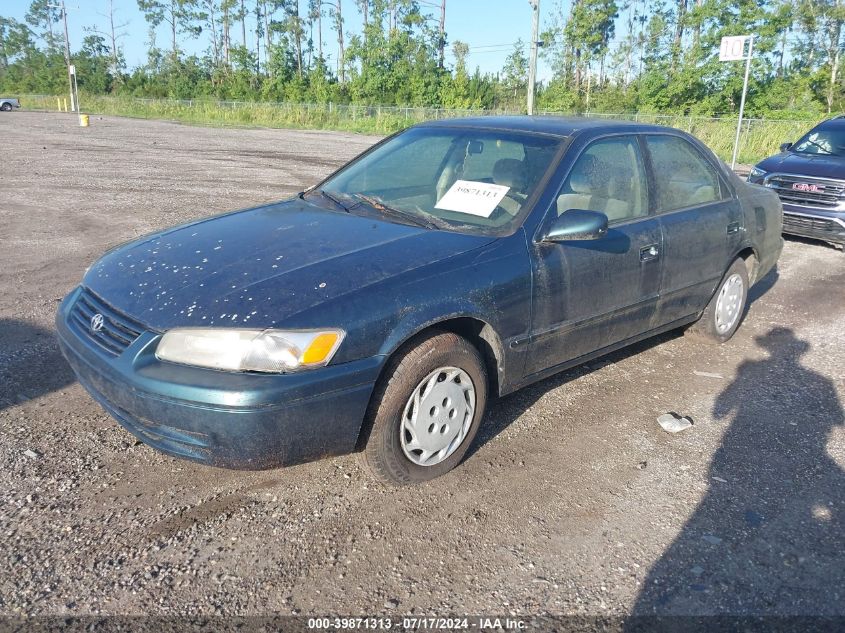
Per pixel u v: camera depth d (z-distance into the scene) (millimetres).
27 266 6652
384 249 3148
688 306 4578
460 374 3154
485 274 3166
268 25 72312
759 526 2963
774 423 3912
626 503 3107
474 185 3715
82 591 2447
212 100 50531
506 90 49875
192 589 2480
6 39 89750
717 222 4594
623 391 4289
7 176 13023
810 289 6824
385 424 2912
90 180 12820
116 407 2848
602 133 3984
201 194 11406
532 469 3363
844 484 3303
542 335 3490
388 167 4207
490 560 2699
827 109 36969
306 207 3943
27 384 4035
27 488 3025
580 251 3600
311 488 3129
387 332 2803
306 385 2607
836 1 43469
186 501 2992
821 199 8273
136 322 2816
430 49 51812
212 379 2564
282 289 2789
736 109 34406
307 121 40094
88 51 80188
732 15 34562
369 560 2672
